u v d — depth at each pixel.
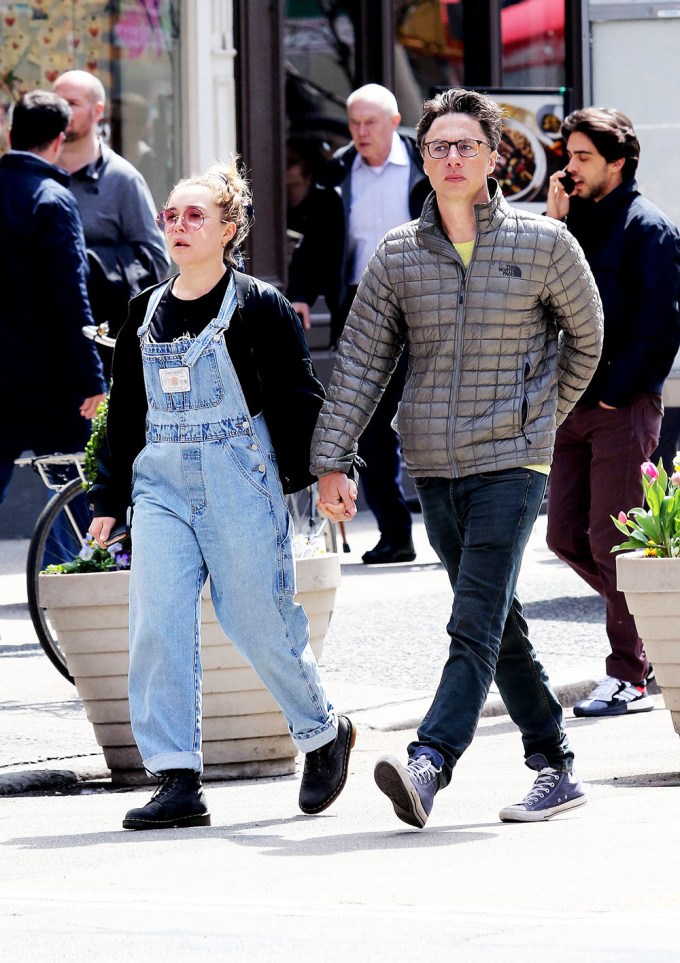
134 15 26.36
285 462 10.84
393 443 22.48
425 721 10.29
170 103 26.69
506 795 11.63
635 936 7.12
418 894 8.22
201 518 10.66
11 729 14.21
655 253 14.59
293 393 10.75
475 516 10.38
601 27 23.97
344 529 25.28
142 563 10.70
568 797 10.80
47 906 8.32
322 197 22.58
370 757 13.64
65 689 15.76
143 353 10.70
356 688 15.49
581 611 18.84
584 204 14.91
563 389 10.84
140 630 10.75
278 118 27.42
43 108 17.95
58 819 11.41
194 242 10.57
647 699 15.12
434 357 10.46
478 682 10.27
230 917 7.81
